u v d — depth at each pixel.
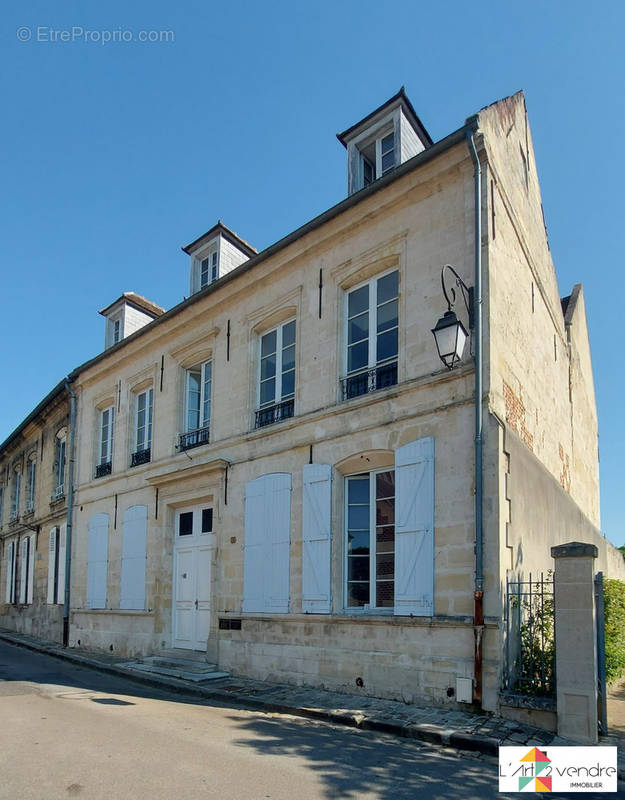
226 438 11.55
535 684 6.96
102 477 15.16
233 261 14.16
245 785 4.89
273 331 11.39
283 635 9.61
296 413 10.16
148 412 14.30
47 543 18.30
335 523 9.19
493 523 7.36
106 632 14.02
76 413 17.03
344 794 4.77
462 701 7.22
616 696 8.53
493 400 7.77
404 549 8.15
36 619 18.31
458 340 7.44
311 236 10.38
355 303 9.95
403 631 8.00
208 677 9.96
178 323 13.21
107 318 17.75
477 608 7.22
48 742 6.12
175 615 12.40
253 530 10.50
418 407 8.41
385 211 9.40
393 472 8.81
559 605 6.48
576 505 13.37
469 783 5.14
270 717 7.55
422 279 8.76
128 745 6.04
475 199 8.27
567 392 13.89
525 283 10.03
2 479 25.08
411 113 10.64
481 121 8.38
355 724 7.04
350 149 11.11
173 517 12.85
